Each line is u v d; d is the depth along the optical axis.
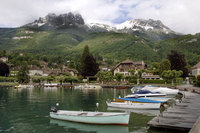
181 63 118.75
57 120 25.59
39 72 181.25
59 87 101.31
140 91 46.47
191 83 102.50
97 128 22.08
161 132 19.66
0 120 25.66
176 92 54.72
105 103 40.50
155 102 33.94
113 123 23.02
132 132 20.39
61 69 184.75
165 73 92.88
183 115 23.47
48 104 38.97
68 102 41.94
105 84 109.81
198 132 13.43
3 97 51.69
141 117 27.33
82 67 140.88
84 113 25.62
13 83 124.12
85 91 73.69
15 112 30.69
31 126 22.98
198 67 103.88
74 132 20.88
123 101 37.66
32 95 57.34
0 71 151.62
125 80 116.81
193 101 36.50
